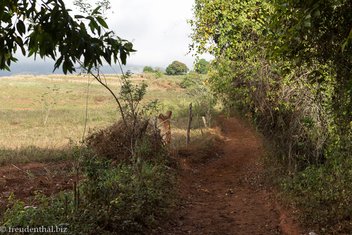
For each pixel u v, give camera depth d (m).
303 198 8.77
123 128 12.59
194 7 11.89
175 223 8.53
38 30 3.23
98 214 6.68
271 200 10.33
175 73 86.19
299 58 5.66
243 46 10.67
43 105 42.88
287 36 5.16
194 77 31.41
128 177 9.30
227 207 10.32
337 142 8.29
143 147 12.36
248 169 15.43
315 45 5.59
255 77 11.37
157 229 7.82
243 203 10.69
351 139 7.85
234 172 15.65
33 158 15.15
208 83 14.73
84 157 8.23
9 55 3.61
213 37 11.58
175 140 19.81
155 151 13.21
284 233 7.81
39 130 24.41
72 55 3.09
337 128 8.08
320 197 8.12
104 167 8.24
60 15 2.95
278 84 11.24
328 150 9.27
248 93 12.91
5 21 3.33
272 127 13.52
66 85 62.09
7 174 12.60
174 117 29.30
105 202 7.23
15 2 3.18
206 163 17.03
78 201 6.77
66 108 40.47
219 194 12.10
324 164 9.95
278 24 5.30
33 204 8.17
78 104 45.31
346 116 6.91
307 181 9.44
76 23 3.07
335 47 5.42
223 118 29.89
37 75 75.00
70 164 13.49
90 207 6.79
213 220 8.96
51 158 15.16
